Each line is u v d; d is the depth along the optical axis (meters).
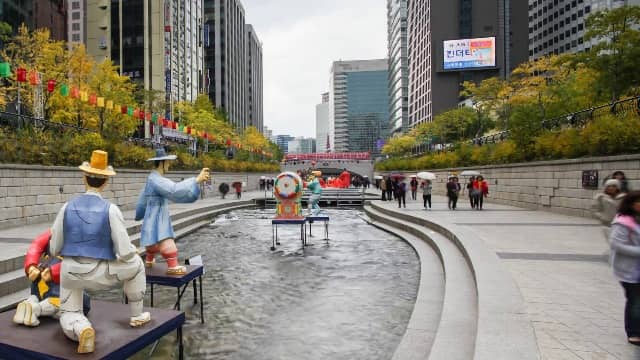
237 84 121.88
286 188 13.96
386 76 173.12
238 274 9.70
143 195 6.90
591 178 15.85
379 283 8.84
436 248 11.59
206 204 26.14
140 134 43.38
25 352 3.62
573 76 31.42
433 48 97.56
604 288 6.24
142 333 3.99
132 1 60.84
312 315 6.83
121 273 3.90
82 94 16.33
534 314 5.11
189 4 72.56
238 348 5.52
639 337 4.18
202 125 48.25
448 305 6.24
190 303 7.54
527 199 21.28
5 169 13.51
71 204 3.83
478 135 47.41
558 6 112.62
